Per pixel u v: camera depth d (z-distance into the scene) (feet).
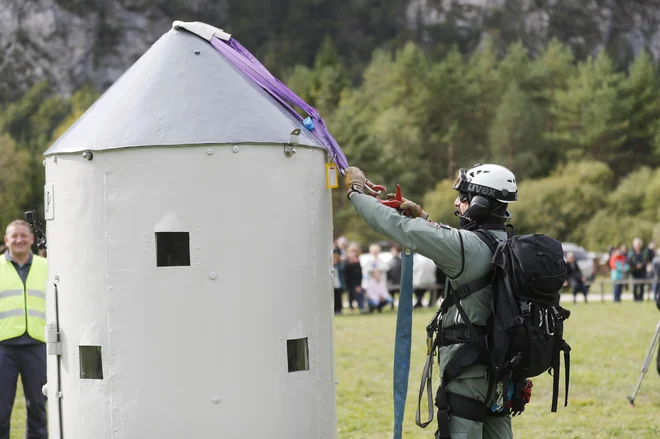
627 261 118.83
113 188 16.75
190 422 16.51
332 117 284.41
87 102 415.64
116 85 18.15
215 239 16.58
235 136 16.66
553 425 29.25
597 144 318.24
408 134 308.19
